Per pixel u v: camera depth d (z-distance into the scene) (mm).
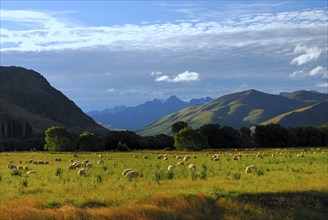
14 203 23266
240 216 22828
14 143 175875
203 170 38156
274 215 23344
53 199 24344
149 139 157000
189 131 126875
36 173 43031
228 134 156750
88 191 27156
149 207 22875
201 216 22562
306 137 159500
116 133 150875
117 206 23172
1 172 44812
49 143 131000
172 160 66688
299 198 26266
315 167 41812
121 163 58656
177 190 26750
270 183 29984
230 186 28375
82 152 115125
